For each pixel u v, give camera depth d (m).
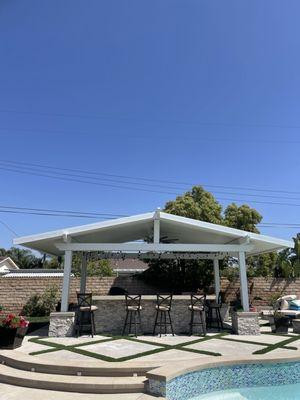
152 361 7.86
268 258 22.95
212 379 7.56
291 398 7.20
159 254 16.42
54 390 6.92
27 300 18.09
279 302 16.02
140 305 12.23
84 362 7.76
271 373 8.02
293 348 9.38
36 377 7.28
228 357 8.01
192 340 10.77
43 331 12.76
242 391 7.57
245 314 12.03
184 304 12.79
